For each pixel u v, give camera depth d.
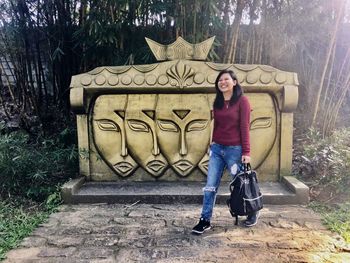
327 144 4.23
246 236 2.71
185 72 3.69
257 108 3.76
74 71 4.99
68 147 4.16
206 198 2.75
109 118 3.80
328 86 4.79
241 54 4.96
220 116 2.68
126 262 2.34
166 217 3.12
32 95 4.98
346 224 2.87
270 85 3.70
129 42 4.55
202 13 4.21
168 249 2.52
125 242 2.64
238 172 2.71
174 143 3.80
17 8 4.54
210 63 3.71
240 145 2.67
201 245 2.57
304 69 5.23
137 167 3.85
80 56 4.90
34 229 2.89
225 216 3.11
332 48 4.71
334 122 4.73
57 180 3.91
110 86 3.73
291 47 4.86
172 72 3.70
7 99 5.50
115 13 4.27
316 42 5.04
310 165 3.98
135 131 3.81
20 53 4.85
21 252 2.51
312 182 3.77
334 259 2.33
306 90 5.31
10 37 4.70
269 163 3.83
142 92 3.77
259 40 4.77
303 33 4.86
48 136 4.58
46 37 4.86
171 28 4.55
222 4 4.52
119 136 3.82
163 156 3.82
